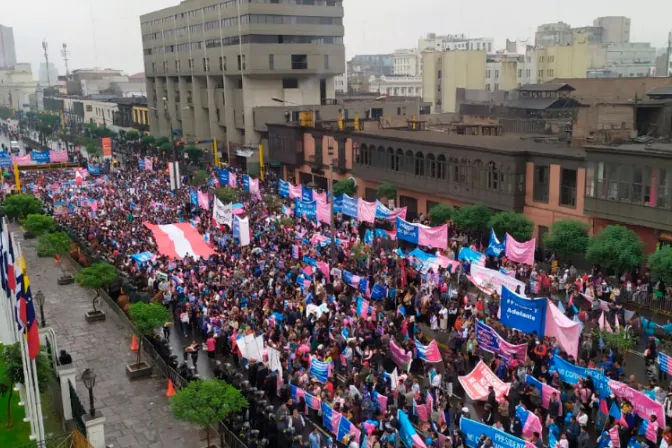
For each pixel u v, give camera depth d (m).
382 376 22.48
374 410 20.78
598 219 37.94
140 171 77.44
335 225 44.06
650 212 34.22
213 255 37.12
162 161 88.56
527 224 38.03
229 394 18.94
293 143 68.31
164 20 111.25
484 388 21.52
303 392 22.11
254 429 19.91
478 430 18.23
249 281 31.92
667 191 33.25
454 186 47.44
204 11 95.88
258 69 85.62
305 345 24.53
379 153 55.72
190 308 30.28
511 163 42.31
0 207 52.22
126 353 27.70
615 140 42.59
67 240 39.78
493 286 29.00
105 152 84.62
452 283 30.89
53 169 84.81
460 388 23.53
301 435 19.53
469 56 121.00
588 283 30.80
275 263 34.84
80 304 34.22
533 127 67.06
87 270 31.19
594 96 73.69
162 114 119.56
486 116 76.44
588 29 174.88
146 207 52.94
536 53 127.38
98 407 22.98
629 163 34.91
